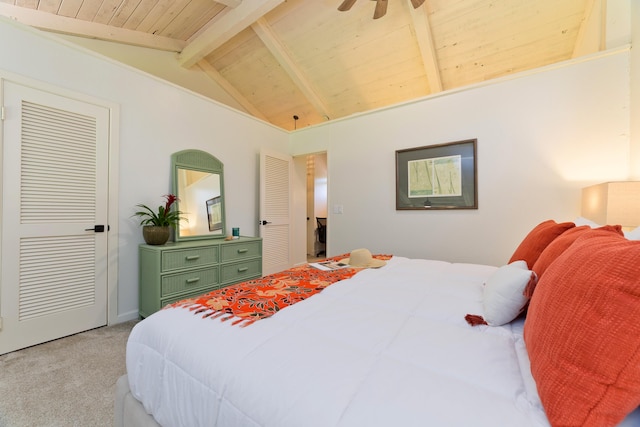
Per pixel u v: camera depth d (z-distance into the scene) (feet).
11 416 4.36
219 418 2.36
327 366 2.35
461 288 4.55
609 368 1.62
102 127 7.82
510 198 8.84
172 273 8.03
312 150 13.65
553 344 1.95
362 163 11.93
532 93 8.51
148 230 8.23
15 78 6.36
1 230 6.21
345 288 4.61
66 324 7.14
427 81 11.75
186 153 9.87
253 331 3.01
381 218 11.40
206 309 3.63
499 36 9.58
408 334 2.93
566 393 1.72
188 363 2.75
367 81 12.58
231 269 9.81
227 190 11.53
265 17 11.01
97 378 5.36
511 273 3.37
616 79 7.43
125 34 10.83
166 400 2.91
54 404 4.64
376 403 1.92
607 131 7.54
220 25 10.71
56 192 7.00
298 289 4.57
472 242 9.48
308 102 14.84
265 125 13.26
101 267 7.79
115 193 8.07
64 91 7.11
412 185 10.61
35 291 6.67
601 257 1.97
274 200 13.30
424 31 9.54
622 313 1.67
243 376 2.36
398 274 5.57
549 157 8.29
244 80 14.66
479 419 1.76
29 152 6.57
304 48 11.94
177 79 13.08
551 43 9.39
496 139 9.04
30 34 6.61
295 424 1.94
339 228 12.52
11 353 6.26
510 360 2.46
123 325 7.92
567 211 8.04
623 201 5.73
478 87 9.35
